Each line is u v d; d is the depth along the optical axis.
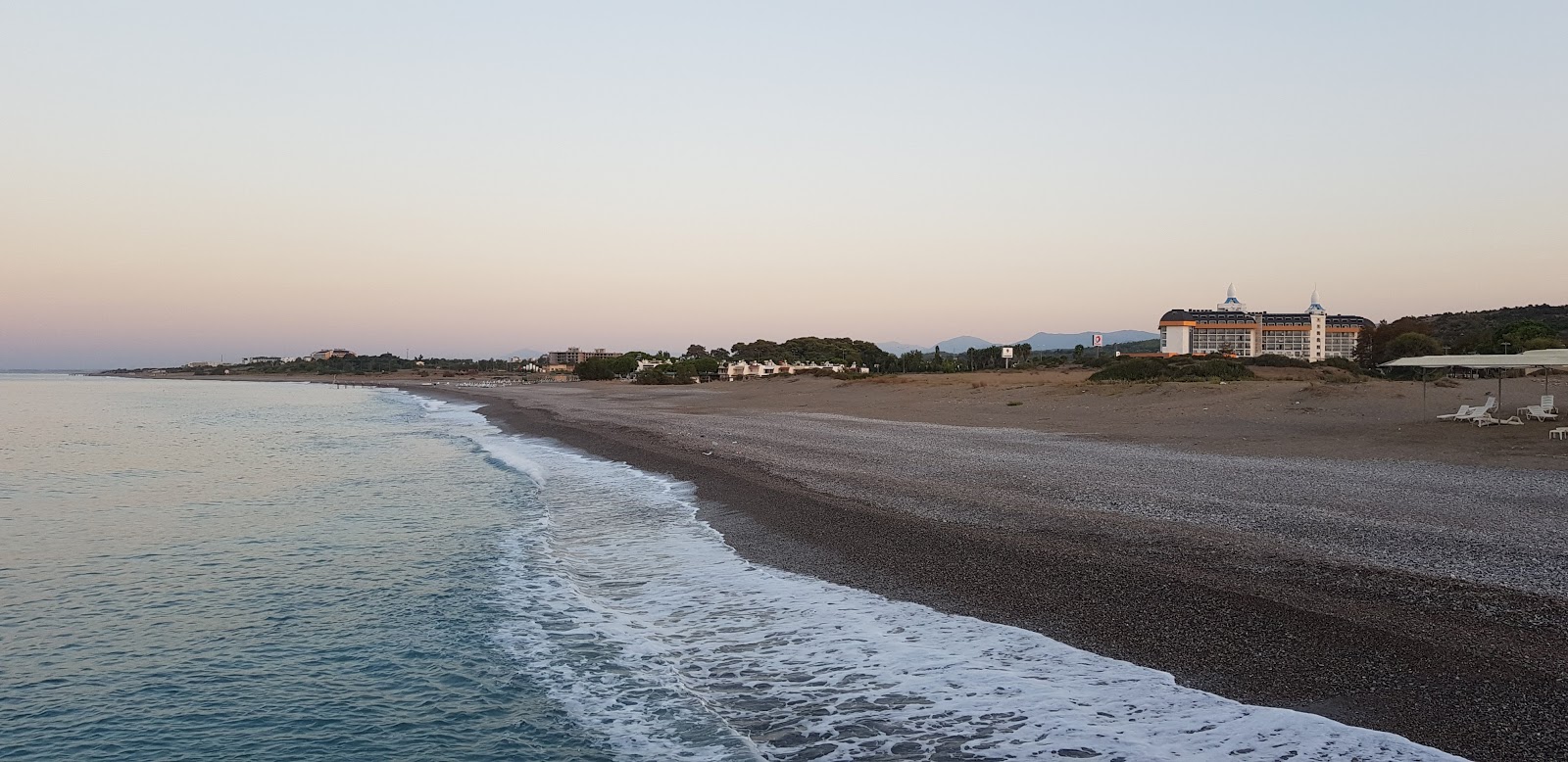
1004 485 16.98
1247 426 26.94
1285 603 8.62
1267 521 12.53
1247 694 6.72
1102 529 12.41
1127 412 33.44
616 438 32.19
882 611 9.49
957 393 49.06
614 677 8.20
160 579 12.48
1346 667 7.05
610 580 11.71
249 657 9.20
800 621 9.38
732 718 7.08
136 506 18.98
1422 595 8.65
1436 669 6.86
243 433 42.69
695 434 31.84
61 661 9.17
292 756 6.97
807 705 7.18
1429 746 5.71
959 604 9.52
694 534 14.41
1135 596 9.23
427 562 13.20
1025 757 6.00
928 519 13.81
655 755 6.57
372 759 6.84
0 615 10.78
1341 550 10.59
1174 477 17.27
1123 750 5.96
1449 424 23.58
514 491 20.64
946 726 6.59
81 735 7.44
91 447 34.88
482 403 74.88
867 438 28.22
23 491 21.67
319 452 32.09
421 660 8.95
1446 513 12.73
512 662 8.75
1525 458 17.98
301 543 14.84
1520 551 10.30
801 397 60.50
